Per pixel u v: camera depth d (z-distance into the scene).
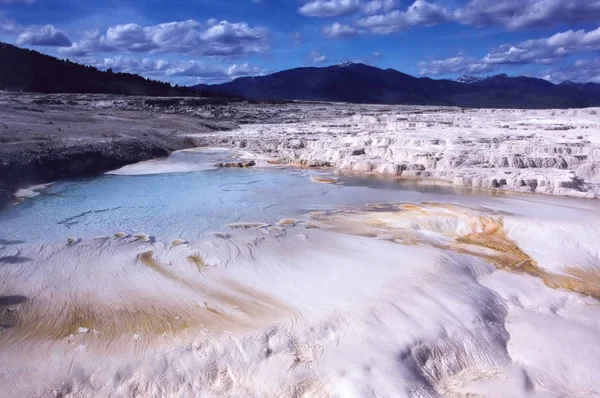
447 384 7.80
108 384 7.24
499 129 33.81
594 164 22.00
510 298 10.48
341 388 7.17
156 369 7.45
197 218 15.12
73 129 28.97
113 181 20.95
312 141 30.92
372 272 10.77
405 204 17.48
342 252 12.05
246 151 29.86
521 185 20.14
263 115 53.47
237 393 7.30
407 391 7.13
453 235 14.48
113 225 14.19
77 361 7.56
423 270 10.89
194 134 35.88
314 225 14.64
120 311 9.05
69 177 21.05
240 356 7.79
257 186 20.61
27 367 7.41
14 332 8.32
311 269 10.96
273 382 7.35
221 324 8.61
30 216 15.00
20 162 19.31
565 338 8.80
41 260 11.20
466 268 11.51
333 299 9.45
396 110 66.12
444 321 8.84
